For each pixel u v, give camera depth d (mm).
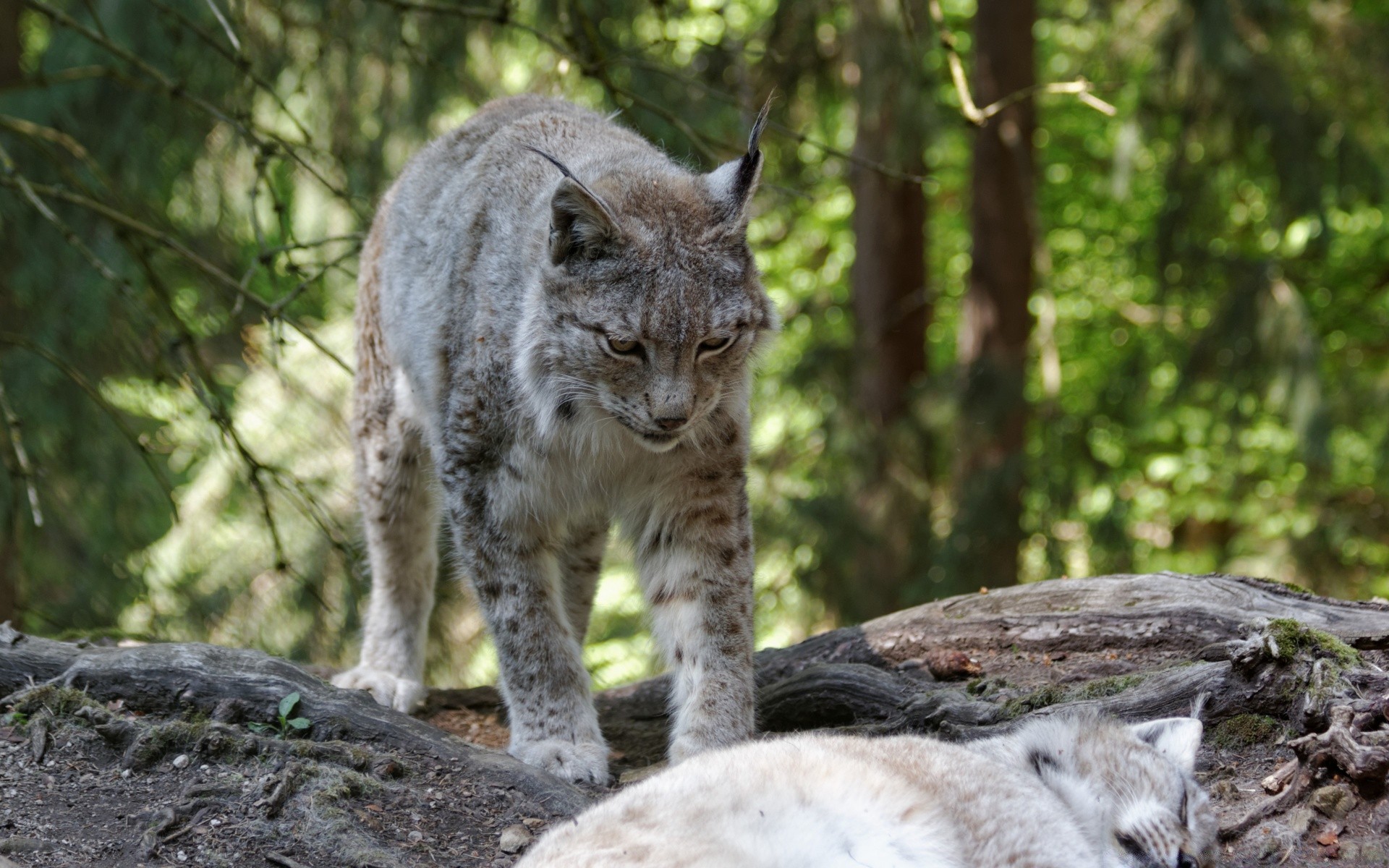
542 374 6930
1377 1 21000
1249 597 7367
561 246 6715
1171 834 5305
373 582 8680
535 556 7270
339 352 15562
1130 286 25438
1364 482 21688
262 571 14688
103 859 5387
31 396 12914
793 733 6715
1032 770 5613
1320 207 18234
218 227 13852
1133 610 7543
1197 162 18781
